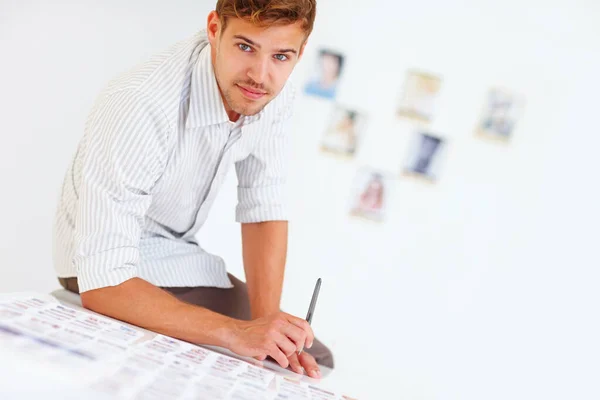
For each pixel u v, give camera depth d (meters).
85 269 1.15
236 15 1.08
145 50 2.66
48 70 2.55
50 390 0.62
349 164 2.88
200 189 1.47
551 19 2.82
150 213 1.46
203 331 1.10
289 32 1.09
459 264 2.85
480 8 2.83
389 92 2.87
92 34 2.59
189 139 1.30
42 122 2.55
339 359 2.74
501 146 2.84
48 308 0.90
